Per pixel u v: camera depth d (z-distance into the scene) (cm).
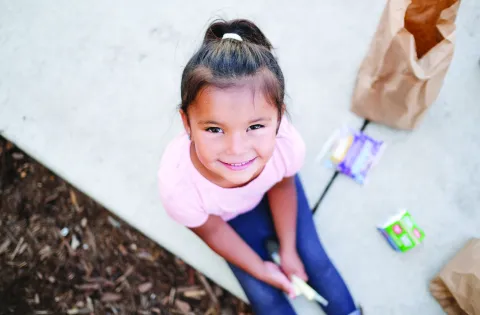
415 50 168
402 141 196
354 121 199
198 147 121
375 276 182
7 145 212
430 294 179
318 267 173
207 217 158
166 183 145
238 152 117
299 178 187
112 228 203
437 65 161
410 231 176
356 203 190
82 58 214
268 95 112
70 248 201
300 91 204
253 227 181
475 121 197
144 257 199
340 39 211
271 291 171
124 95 208
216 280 183
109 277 198
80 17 221
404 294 180
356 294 181
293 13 215
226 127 112
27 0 223
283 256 172
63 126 204
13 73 213
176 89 208
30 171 210
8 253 200
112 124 204
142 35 216
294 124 200
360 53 208
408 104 177
